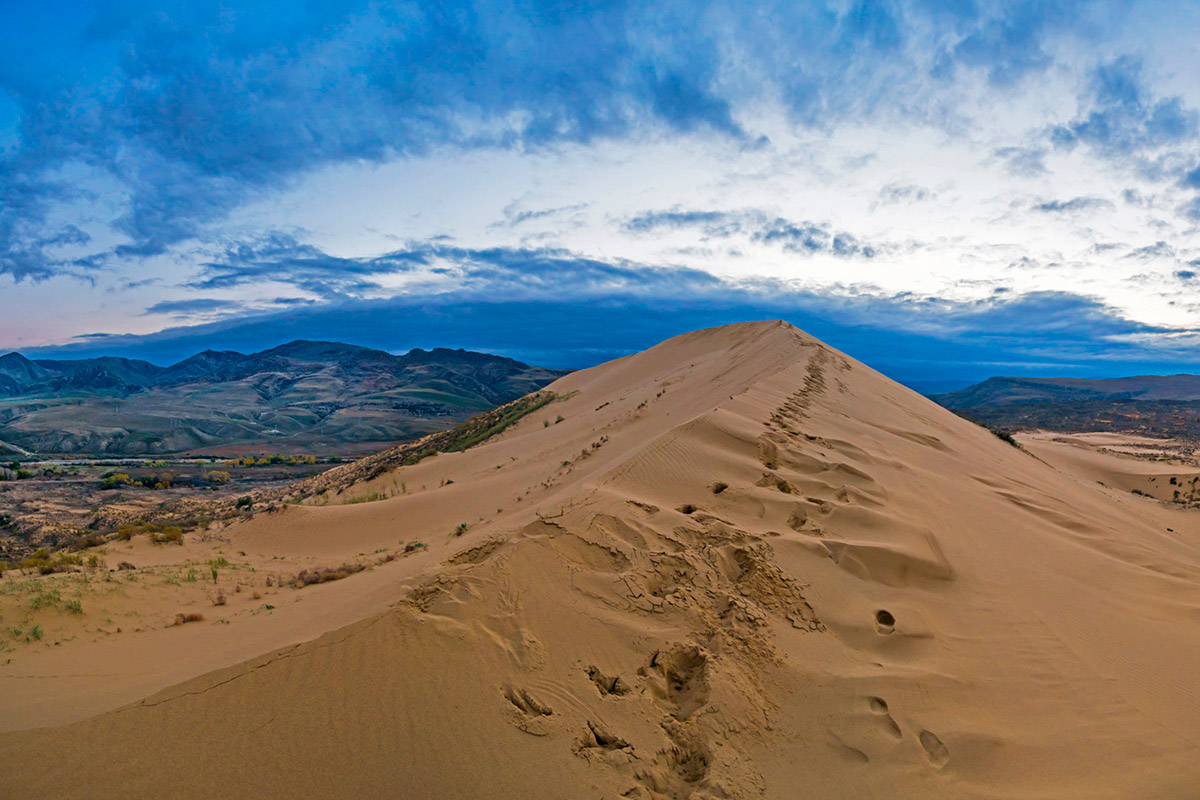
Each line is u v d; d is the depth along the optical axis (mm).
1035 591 8688
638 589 6500
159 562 17375
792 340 37312
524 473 23078
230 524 23016
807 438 14227
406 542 17688
